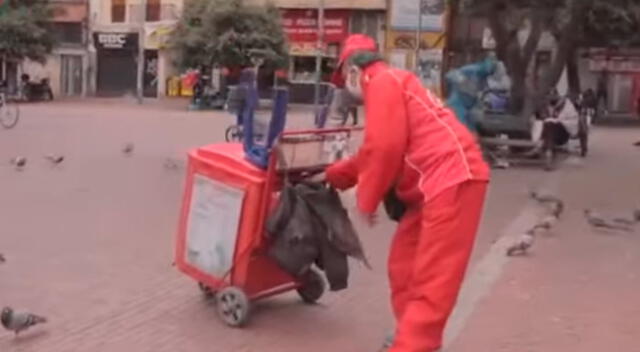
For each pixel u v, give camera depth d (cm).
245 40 4194
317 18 4862
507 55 2095
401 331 494
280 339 604
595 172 1822
